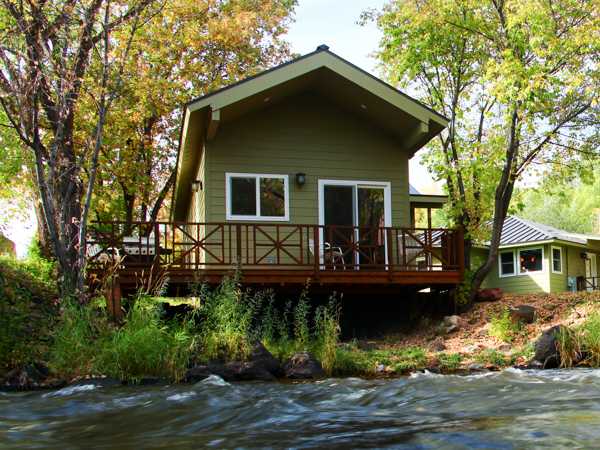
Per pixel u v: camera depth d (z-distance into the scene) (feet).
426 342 40.45
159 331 30.35
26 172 58.65
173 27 69.05
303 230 46.62
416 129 46.26
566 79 44.68
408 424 17.60
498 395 22.33
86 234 39.09
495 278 84.53
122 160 66.39
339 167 47.91
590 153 49.55
